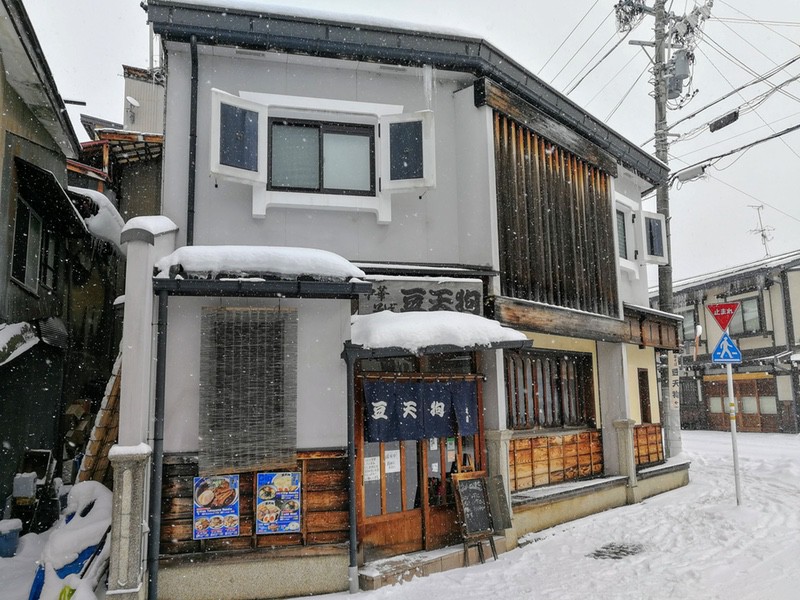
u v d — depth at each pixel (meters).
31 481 9.26
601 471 12.74
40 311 11.45
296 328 7.28
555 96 11.20
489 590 6.92
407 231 9.45
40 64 9.21
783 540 8.65
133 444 6.16
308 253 7.26
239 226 8.49
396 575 7.30
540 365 11.70
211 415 6.81
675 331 15.93
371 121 9.31
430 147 9.06
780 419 27.92
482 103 9.72
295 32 8.61
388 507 7.95
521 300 9.82
